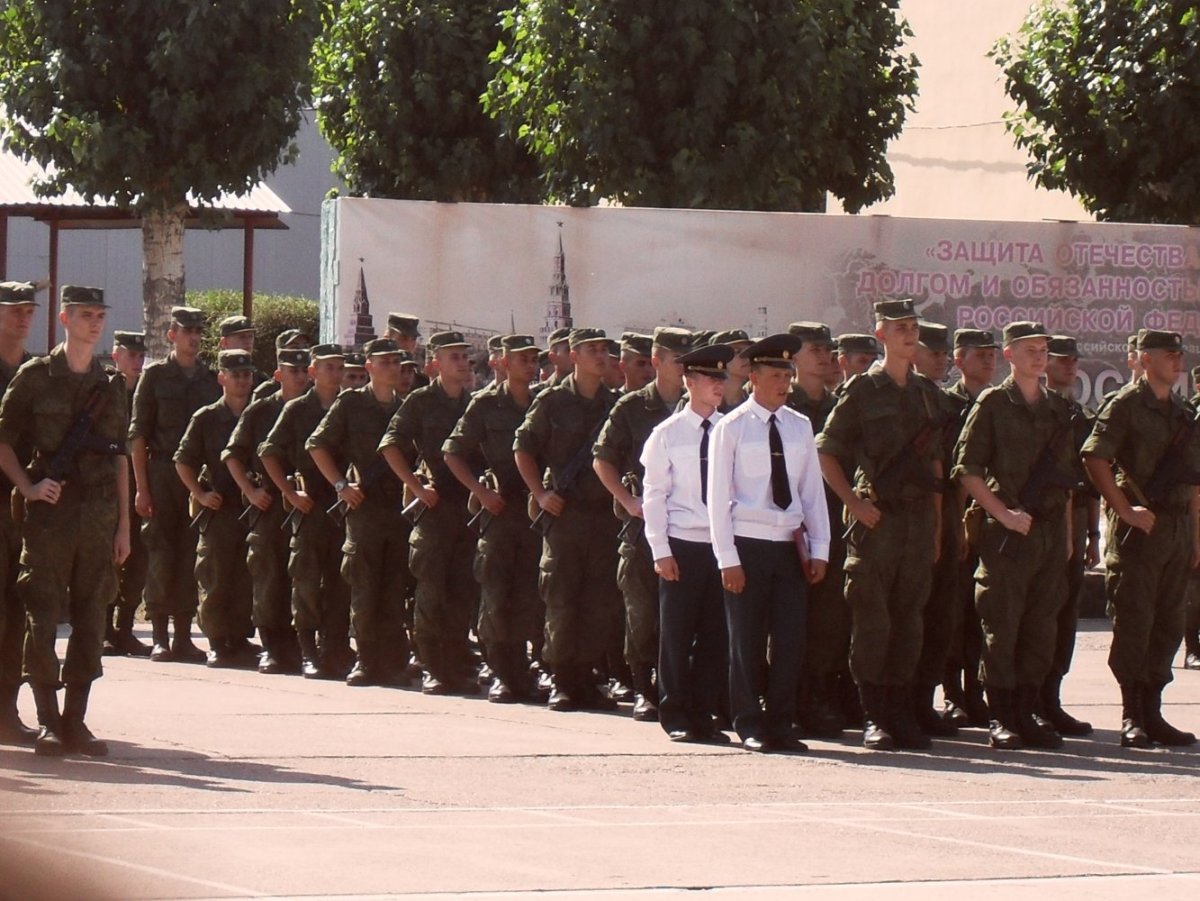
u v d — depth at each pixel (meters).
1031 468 16.89
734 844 11.79
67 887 9.95
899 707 16.91
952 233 31.70
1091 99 35.84
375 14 42.38
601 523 19.06
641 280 30.92
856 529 16.66
